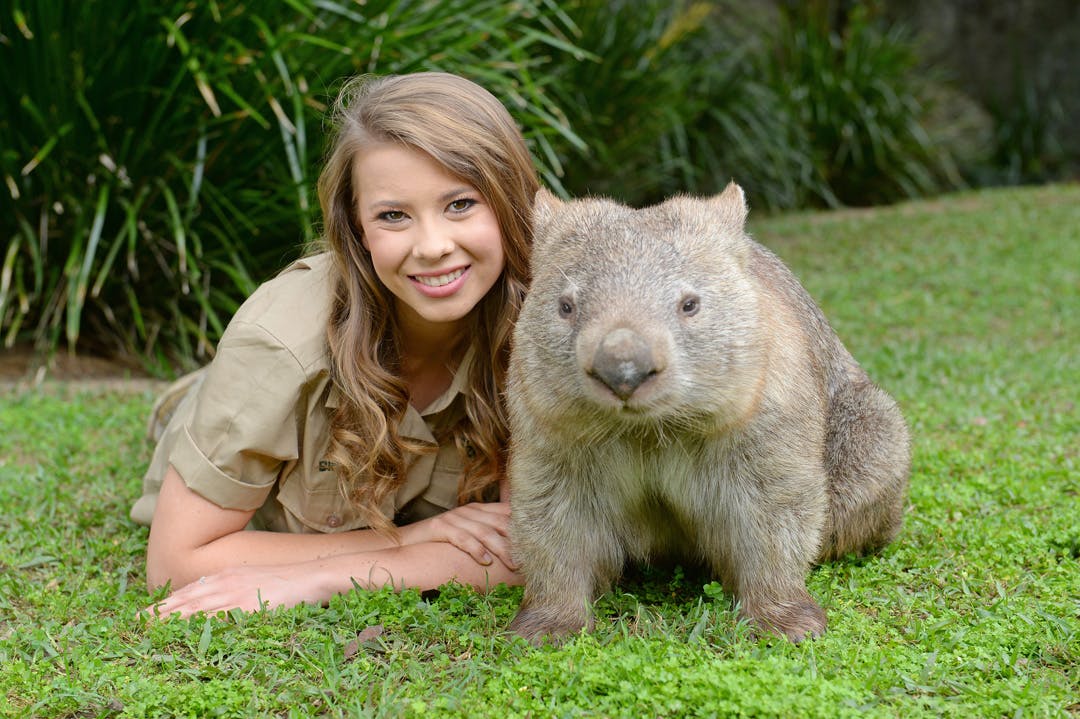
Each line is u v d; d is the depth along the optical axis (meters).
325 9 6.43
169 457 3.44
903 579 3.29
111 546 3.70
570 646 2.74
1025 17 14.22
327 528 3.55
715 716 2.38
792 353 3.06
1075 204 10.98
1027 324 7.10
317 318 3.36
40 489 4.25
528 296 2.97
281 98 6.07
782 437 2.96
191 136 6.18
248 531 3.44
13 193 5.80
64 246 6.43
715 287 2.79
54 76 5.84
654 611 3.16
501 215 3.29
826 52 12.56
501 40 7.32
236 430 3.27
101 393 5.79
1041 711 2.44
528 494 3.03
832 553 3.51
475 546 3.37
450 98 3.26
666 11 11.02
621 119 9.73
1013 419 5.03
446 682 2.65
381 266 3.21
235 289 6.67
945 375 5.93
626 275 2.73
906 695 2.53
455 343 3.54
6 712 2.56
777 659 2.60
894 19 14.55
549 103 6.77
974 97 14.48
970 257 9.05
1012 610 2.98
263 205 6.20
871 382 3.80
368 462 3.32
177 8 5.85
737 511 3.00
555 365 2.78
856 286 8.24
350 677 2.70
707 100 11.19
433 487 3.66
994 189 12.99
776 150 11.45
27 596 3.30
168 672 2.76
